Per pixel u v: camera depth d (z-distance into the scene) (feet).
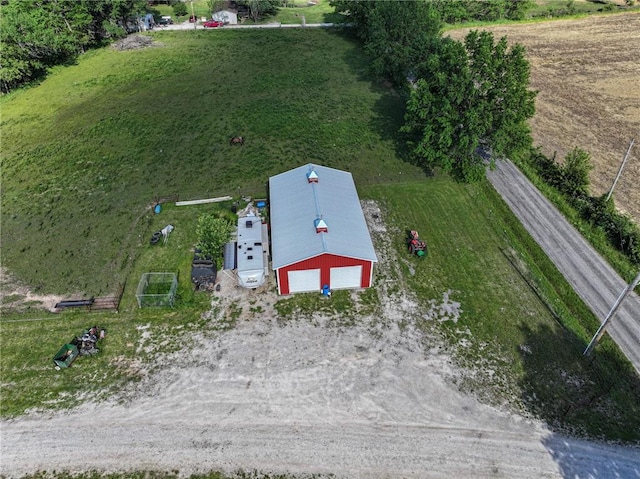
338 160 152.66
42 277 109.40
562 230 121.49
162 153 155.74
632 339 92.02
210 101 190.70
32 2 229.04
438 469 71.67
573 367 87.04
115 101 191.31
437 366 87.61
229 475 71.36
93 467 72.90
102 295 104.17
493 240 118.62
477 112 122.52
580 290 103.55
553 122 176.35
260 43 255.91
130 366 88.89
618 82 210.38
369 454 73.77
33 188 139.85
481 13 304.30
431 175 144.87
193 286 105.29
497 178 143.64
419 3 189.47
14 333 95.81
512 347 90.99
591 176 142.00
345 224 106.11
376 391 83.41
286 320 97.30
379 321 96.78
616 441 75.20
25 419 80.02
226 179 142.51
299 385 84.64
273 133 167.32
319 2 351.67
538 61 237.66
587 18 305.53
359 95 196.44
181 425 78.48
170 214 127.85
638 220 122.52
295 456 73.67
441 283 105.91
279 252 99.60
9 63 196.13
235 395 83.20
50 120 177.78
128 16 263.08
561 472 71.15
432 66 131.85
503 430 77.00
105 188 139.33
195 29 278.67
